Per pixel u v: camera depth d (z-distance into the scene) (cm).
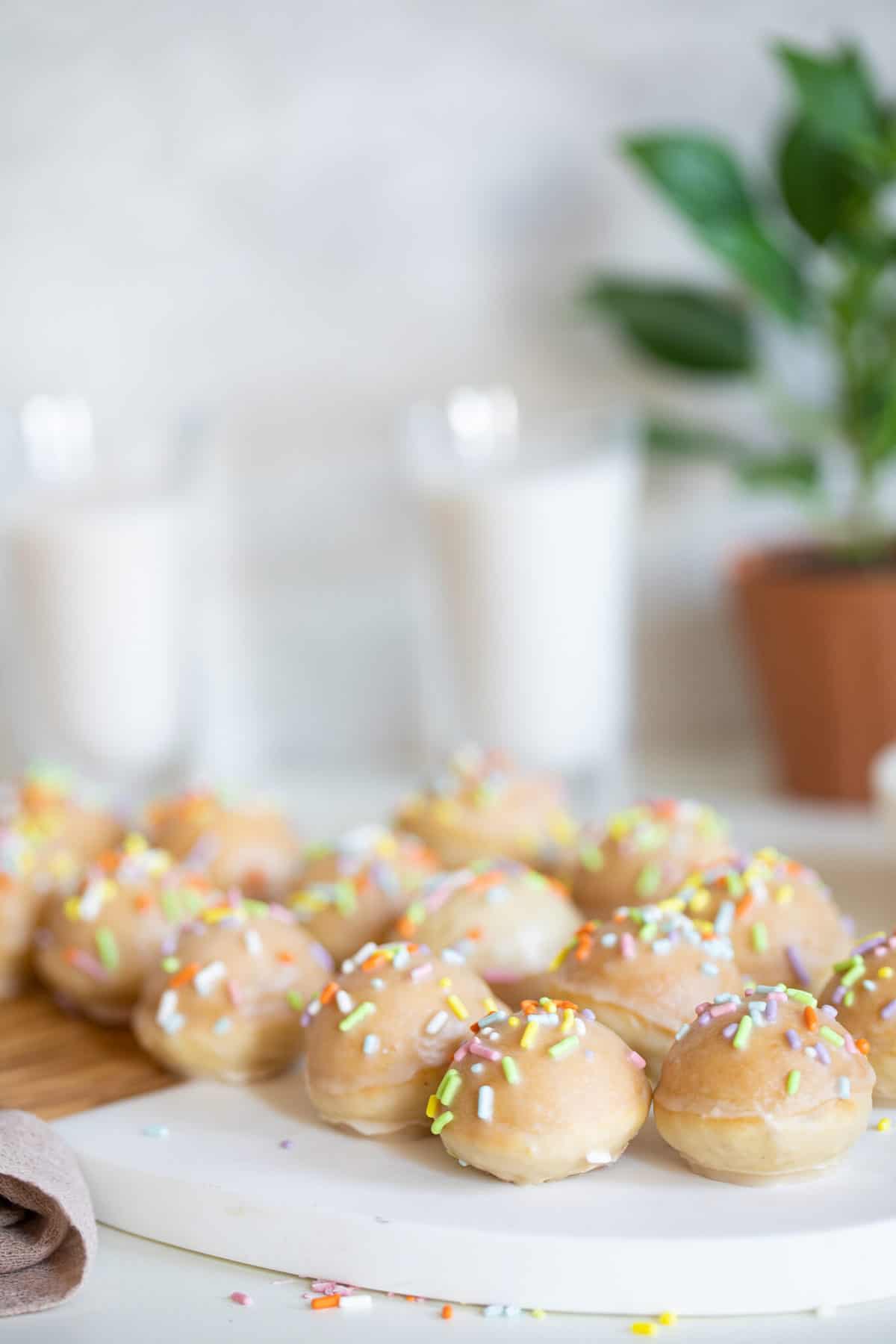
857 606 84
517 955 66
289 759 101
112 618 86
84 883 69
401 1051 59
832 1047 56
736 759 99
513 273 95
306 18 93
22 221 96
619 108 94
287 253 96
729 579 90
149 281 96
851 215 84
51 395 97
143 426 89
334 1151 58
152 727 88
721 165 84
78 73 94
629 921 62
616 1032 60
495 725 88
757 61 93
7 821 76
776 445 96
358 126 94
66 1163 57
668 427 92
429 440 88
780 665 86
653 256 95
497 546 85
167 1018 62
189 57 94
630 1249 54
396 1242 55
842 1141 55
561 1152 56
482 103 94
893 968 59
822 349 94
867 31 93
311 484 98
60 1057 65
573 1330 54
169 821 77
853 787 86
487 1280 54
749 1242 54
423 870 71
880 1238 54
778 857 66
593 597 87
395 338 96
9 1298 55
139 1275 56
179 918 68
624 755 100
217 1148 59
